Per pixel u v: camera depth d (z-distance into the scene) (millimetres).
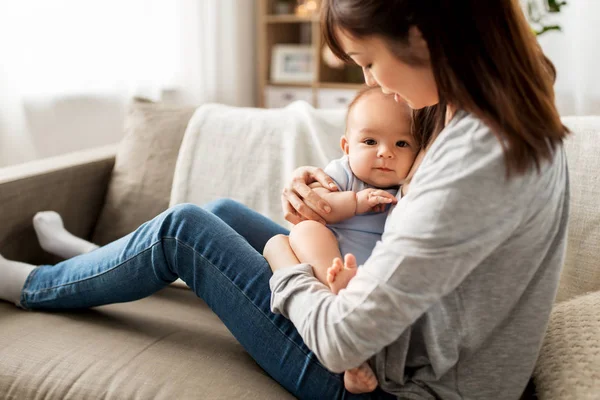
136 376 1021
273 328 992
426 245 754
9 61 2223
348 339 810
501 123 732
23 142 2305
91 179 1756
